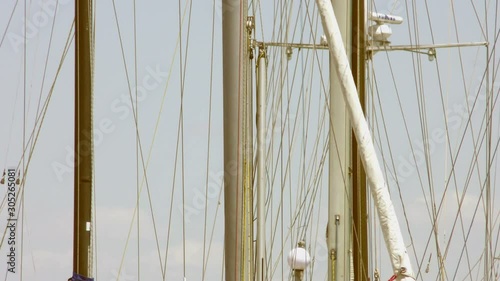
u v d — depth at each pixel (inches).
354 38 1203.9
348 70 915.4
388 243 877.2
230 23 815.1
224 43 817.5
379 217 885.2
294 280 1323.8
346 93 914.7
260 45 1321.4
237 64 815.7
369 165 897.5
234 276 816.9
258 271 1327.5
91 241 922.7
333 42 915.4
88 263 919.0
